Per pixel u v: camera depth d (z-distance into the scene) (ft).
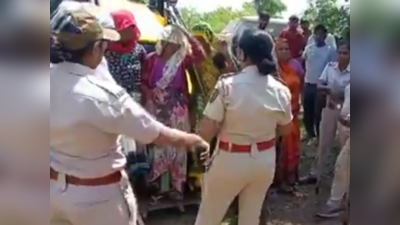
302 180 18.19
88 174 6.36
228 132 9.59
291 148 17.06
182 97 13.99
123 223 6.72
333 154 17.06
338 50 15.98
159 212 14.71
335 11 26.04
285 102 9.63
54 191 6.35
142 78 13.85
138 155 14.33
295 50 20.31
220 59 14.12
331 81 16.33
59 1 6.40
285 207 16.17
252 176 9.74
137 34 10.46
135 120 6.40
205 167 10.05
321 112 17.94
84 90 6.15
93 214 6.41
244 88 9.36
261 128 9.52
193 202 14.89
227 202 10.09
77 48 6.17
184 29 14.23
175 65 13.89
